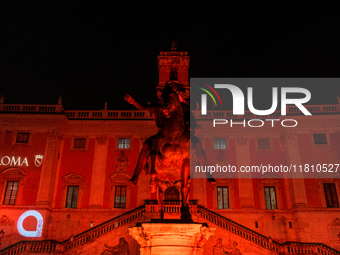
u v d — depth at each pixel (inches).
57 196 1439.5
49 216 1389.0
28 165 1444.4
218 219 1245.7
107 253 1203.2
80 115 1601.9
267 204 1428.4
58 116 1503.4
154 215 1250.0
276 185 1446.9
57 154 1482.5
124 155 1498.5
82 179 1464.1
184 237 310.8
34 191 1402.6
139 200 1419.8
